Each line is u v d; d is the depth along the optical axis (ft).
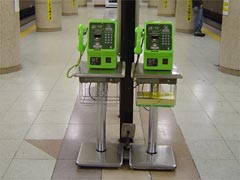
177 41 33.17
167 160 11.59
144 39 10.63
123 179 10.94
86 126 14.61
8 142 13.19
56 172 11.29
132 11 11.14
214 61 25.76
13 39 21.72
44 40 32.63
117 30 11.18
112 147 12.22
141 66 11.11
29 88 19.17
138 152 11.94
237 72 21.97
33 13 54.54
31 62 24.57
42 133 13.94
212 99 17.95
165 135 13.91
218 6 46.52
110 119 15.33
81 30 10.87
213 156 12.41
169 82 10.53
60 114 15.78
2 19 20.90
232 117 15.79
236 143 13.37
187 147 13.00
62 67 23.38
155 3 64.23
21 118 15.29
